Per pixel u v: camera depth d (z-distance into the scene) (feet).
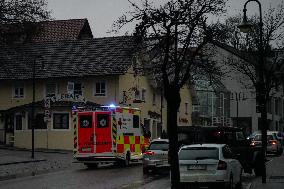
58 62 160.56
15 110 151.94
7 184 65.87
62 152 137.08
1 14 107.76
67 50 164.45
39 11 115.03
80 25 194.80
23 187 62.28
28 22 113.60
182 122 187.62
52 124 147.54
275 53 131.85
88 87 155.12
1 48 131.85
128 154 96.78
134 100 152.56
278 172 81.10
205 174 53.11
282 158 123.65
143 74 51.52
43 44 168.55
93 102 153.79
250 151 76.07
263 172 64.18
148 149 82.17
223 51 145.59
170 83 46.09
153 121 169.99
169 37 45.03
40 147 148.77
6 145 154.10
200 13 45.85
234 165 56.90
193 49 47.24
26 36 123.65
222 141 75.61
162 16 45.29
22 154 125.80
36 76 157.99
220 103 231.50
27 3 112.27
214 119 226.38
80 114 93.20
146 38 46.44
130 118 98.17
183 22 45.32
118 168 93.40
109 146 91.97
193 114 201.57
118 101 150.92
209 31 46.91
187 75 45.32
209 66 49.75
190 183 53.36
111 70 150.10
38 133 149.18
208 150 54.44
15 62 163.43
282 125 298.56
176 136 44.06
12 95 164.25
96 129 92.53
